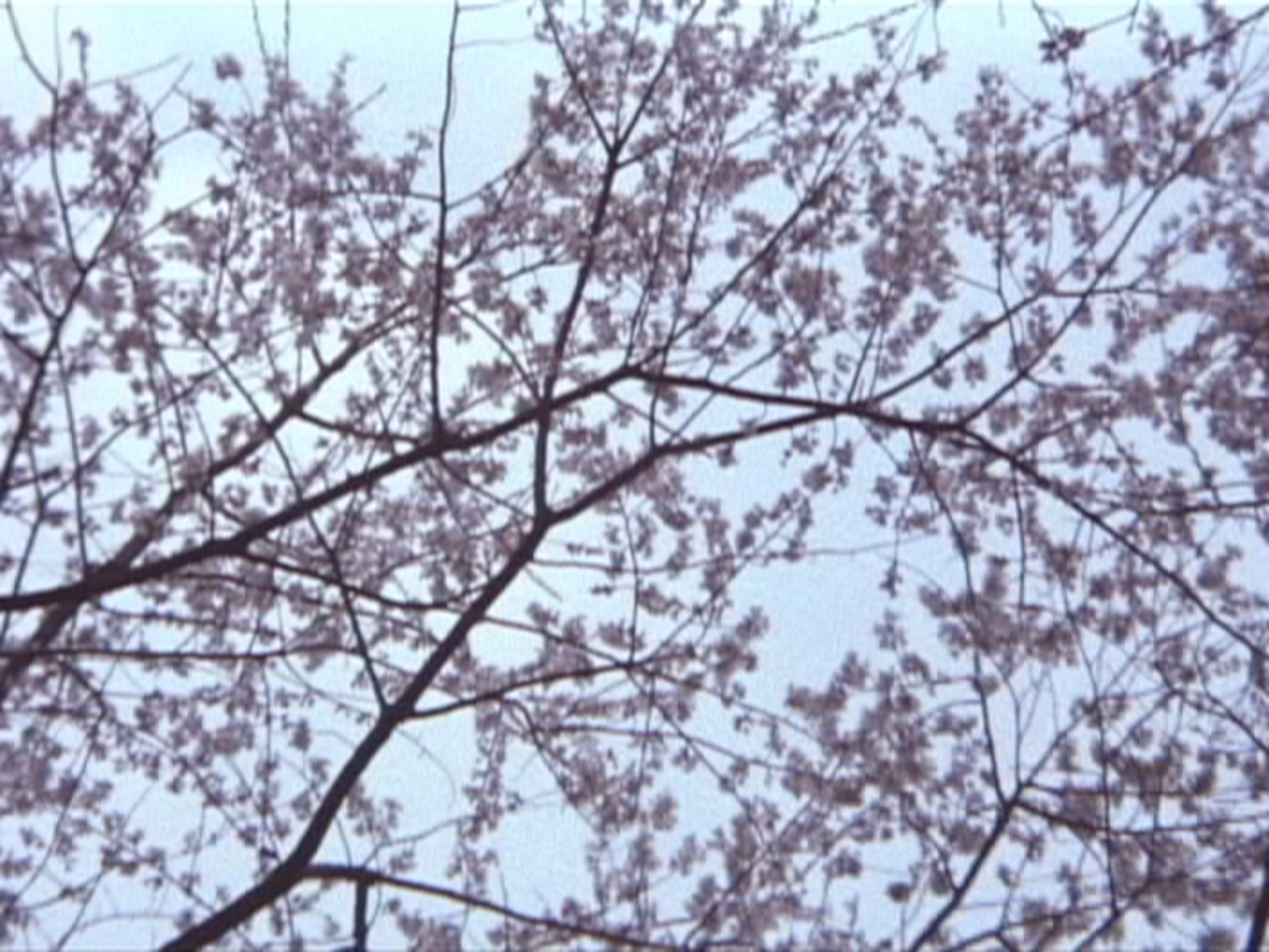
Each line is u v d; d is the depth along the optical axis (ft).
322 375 25.20
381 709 22.57
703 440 24.48
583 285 25.75
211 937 20.81
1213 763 24.50
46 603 20.88
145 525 22.91
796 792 25.52
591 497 24.12
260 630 23.18
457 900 21.47
